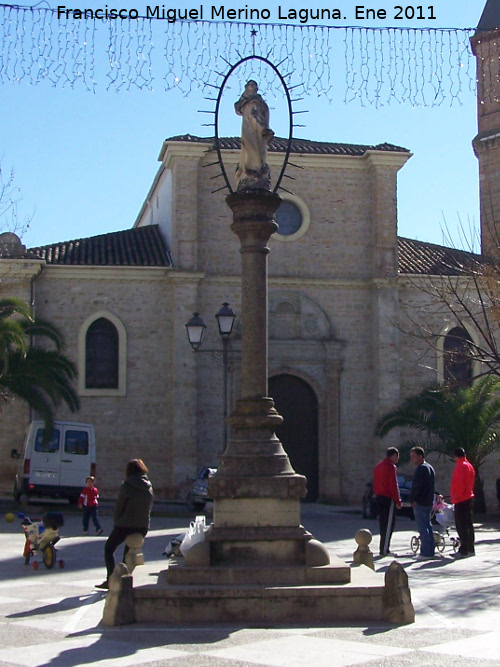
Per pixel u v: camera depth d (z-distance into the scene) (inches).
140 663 348.5
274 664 346.6
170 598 429.4
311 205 1552.7
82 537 870.4
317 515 1248.2
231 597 430.9
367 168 1568.7
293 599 432.8
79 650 371.6
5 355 1145.4
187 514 1160.2
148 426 1461.6
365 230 1562.5
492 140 1668.3
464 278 1508.4
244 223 502.3
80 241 1571.1
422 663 349.4
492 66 1429.6
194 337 1127.0
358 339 1537.9
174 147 1475.1
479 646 380.5
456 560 697.6
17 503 1245.1
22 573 611.2
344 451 1517.0
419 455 722.2
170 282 1475.1
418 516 704.4
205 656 359.9
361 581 458.0
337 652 366.9
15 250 1461.6
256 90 526.6
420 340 1541.6
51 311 1457.9
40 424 1249.4
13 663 350.0
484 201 1676.9
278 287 1524.4
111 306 1472.7
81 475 1249.4
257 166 518.3
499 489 1433.3
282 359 1509.6
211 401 1481.3
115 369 1467.8
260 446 485.7
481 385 1315.2
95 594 520.1
